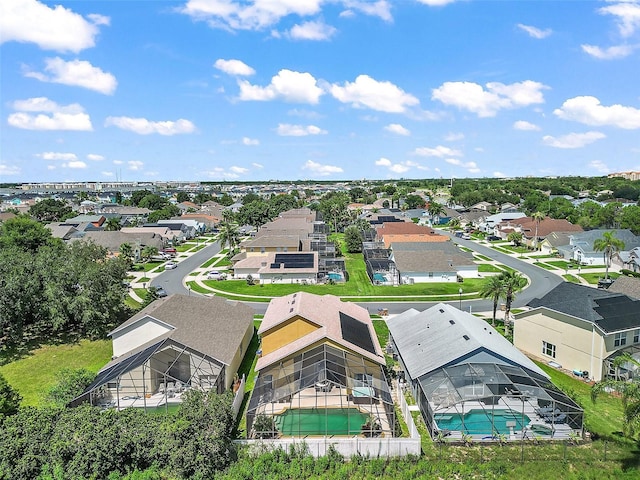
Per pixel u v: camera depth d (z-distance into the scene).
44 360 50.41
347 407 34.59
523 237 132.62
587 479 28.77
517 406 35.66
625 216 127.81
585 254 103.75
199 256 121.19
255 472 28.98
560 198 182.88
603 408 38.12
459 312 50.12
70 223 146.50
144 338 45.22
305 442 31.31
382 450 31.28
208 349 41.22
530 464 30.14
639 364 31.81
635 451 31.56
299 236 114.12
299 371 35.88
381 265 91.12
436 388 35.75
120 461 28.03
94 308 54.88
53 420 30.33
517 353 41.22
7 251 65.69
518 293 78.88
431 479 28.72
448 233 159.38
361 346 41.03
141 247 117.50
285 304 50.62
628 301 46.53
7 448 27.06
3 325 52.03
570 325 45.84
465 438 32.75
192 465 28.06
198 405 31.22
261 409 34.62
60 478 26.36
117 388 37.25
